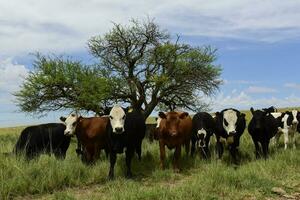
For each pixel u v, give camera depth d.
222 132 14.51
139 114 13.82
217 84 34.97
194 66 34.00
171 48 33.84
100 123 13.52
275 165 12.25
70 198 9.31
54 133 14.17
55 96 32.03
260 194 9.48
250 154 15.38
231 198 9.20
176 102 36.03
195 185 9.80
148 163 13.92
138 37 34.56
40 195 10.10
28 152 13.69
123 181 11.19
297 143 19.64
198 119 14.96
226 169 11.73
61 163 11.83
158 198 8.96
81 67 32.75
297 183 10.54
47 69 31.23
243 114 15.01
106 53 34.81
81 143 13.96
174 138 13.28
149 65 34.97
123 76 34.72
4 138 27.83
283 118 18.31
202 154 15.06
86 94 30.66
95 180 11.55
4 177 10.55
